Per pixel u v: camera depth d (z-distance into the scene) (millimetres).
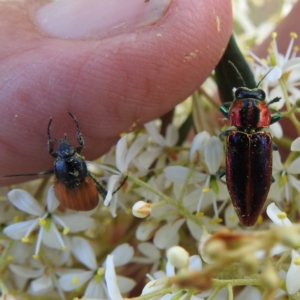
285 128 64
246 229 52
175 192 50
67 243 51
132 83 45
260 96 48
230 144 46
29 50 46
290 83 53
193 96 57
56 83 45
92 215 55
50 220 50
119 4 47
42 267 52
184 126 58
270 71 50
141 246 51
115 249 51
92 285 50
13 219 52
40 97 45
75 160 48
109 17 47
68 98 46
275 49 54
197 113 57
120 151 46
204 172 50
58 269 52
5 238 50
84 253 51
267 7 88
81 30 47
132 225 56
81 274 50
